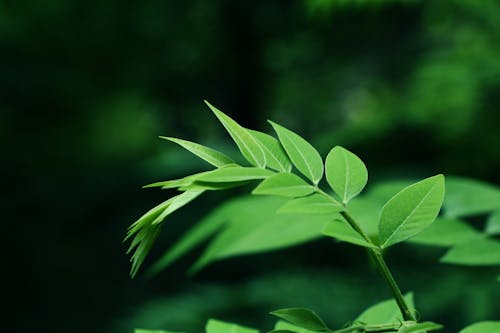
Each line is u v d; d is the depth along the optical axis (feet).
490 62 13.75
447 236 3.09
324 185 8.71
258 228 3.45
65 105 36.94
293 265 19.99
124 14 39.27
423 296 10.52
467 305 9.53
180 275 27.09
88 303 27.68
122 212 31.76
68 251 30.22
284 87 35.37
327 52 27.45
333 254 19.35
